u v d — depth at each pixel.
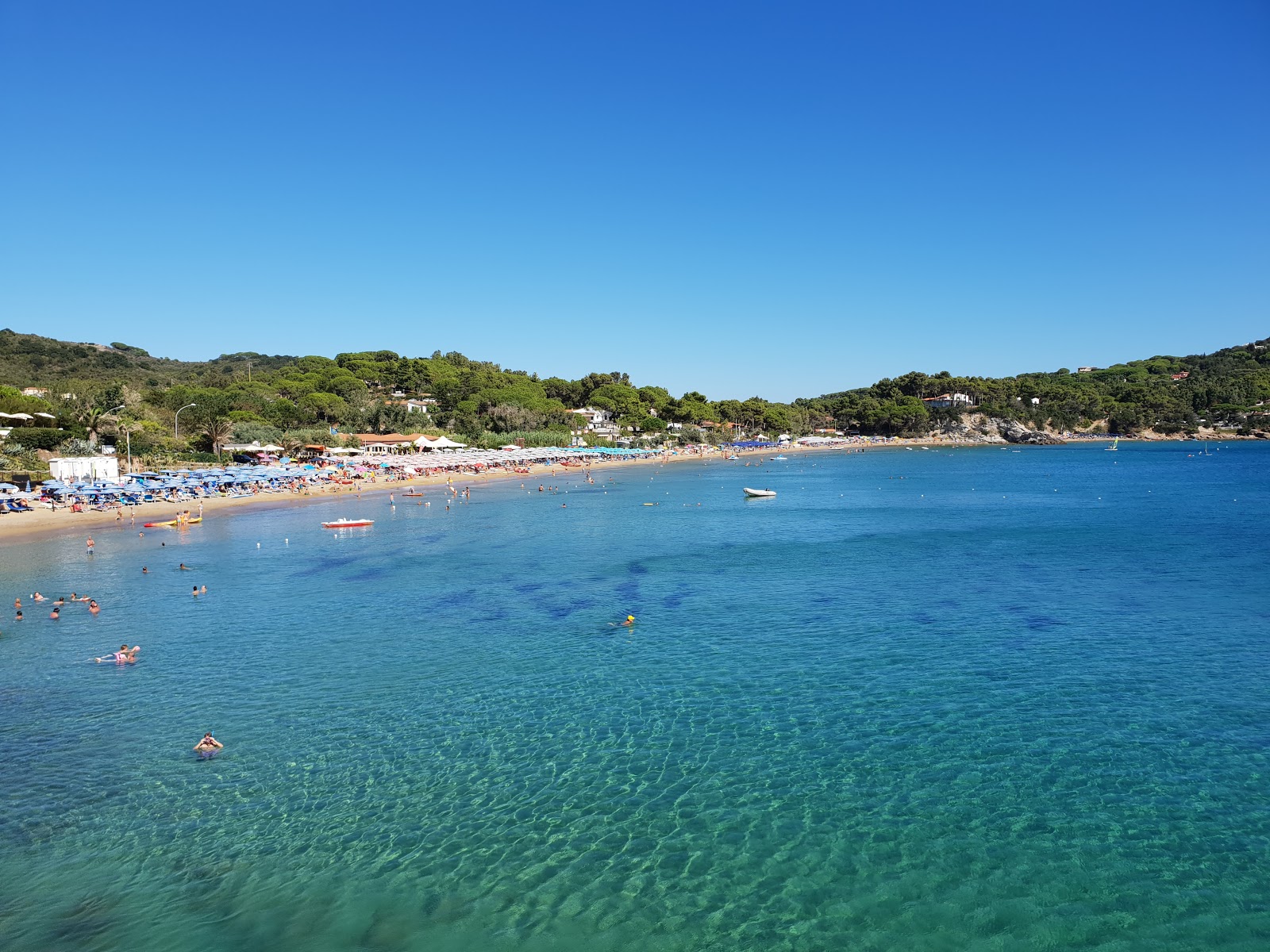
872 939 15.70
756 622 37.75
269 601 42.53
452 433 179.12
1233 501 90.31
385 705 27.09
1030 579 46.72
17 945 15.33
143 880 17.42
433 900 16.80
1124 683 28.61
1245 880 17.39
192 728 25.19
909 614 38.81
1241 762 22.47
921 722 25.44
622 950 15.41
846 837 19.06
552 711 26.55
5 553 56.94
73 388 136.38
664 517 81.31
